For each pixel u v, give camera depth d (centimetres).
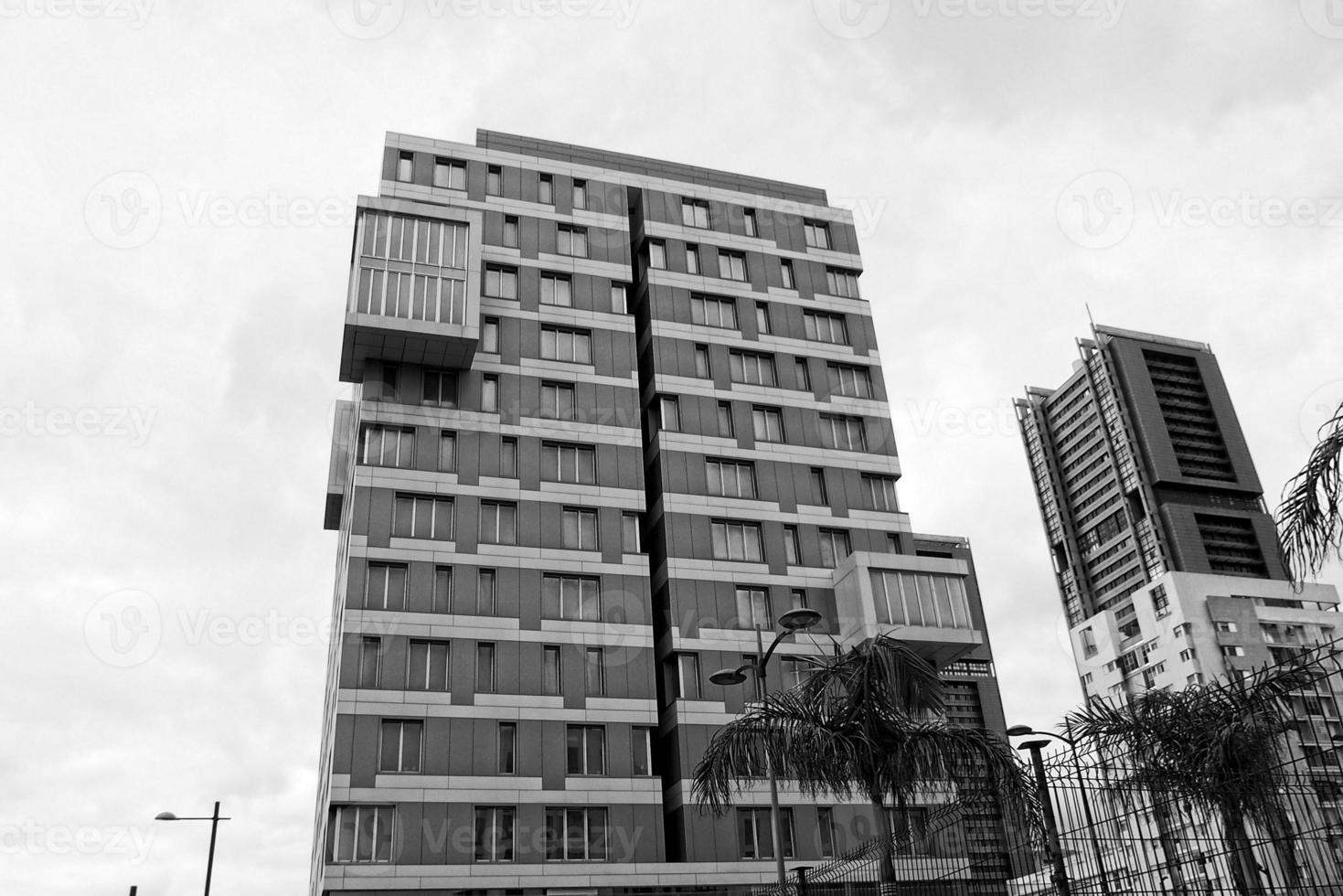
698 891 3916
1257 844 1127
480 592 4288
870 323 5625
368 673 3988
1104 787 1216
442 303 4622
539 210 5297
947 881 1464
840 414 5281
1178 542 16912
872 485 5169
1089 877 1186
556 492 4609
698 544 4700
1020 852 1400
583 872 3859
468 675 4094
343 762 3797
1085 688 13825
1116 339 18962
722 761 1839
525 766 3997
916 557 4738
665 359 5122
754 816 4144
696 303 5353
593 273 5231
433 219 4847
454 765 3916
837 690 1817
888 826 1678
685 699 4344
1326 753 1073
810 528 4919
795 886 1991
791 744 1777
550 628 4303
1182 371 18950
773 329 5406
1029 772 1450
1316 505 927
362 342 4531
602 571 4500
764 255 5612
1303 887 1076
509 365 4834
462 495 4453
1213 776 1223
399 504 4375
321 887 3691
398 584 4200
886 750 1731
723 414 5103
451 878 3716
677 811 4169
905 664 1798
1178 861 1162
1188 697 1417
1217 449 18238
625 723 4206
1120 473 18262
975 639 4584
